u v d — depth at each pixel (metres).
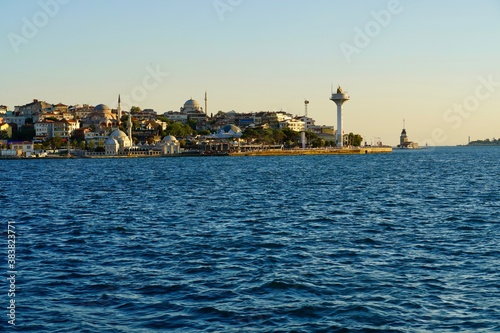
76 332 32.22
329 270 44.81
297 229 64.50
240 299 37.59
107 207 87.81
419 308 35.88
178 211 82.00
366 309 35.59
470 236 58.97
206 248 53.56
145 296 38.31
